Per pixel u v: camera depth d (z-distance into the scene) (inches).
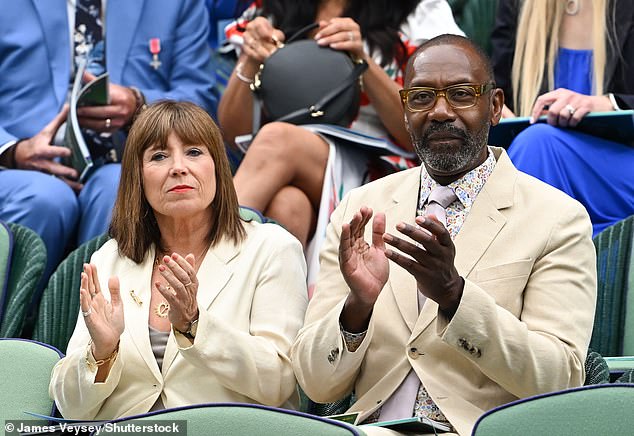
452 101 434.9
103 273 457.1
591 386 350.3
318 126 623.2
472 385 411.8
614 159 606.2
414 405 414.9
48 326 515.2
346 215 458.9
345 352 410.3
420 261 382.3
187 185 447.5
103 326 413.1
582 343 410.6
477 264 422.9
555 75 649.6
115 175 638.5
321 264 454.3
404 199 450.9
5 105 669.3
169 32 700.0
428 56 440.1
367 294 399.5
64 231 626.5
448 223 438.9
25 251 553.3
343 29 631.8
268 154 602.5
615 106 613.3
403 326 423.5
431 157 436.1
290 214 600.1
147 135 453.1
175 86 700.7
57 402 428.8
